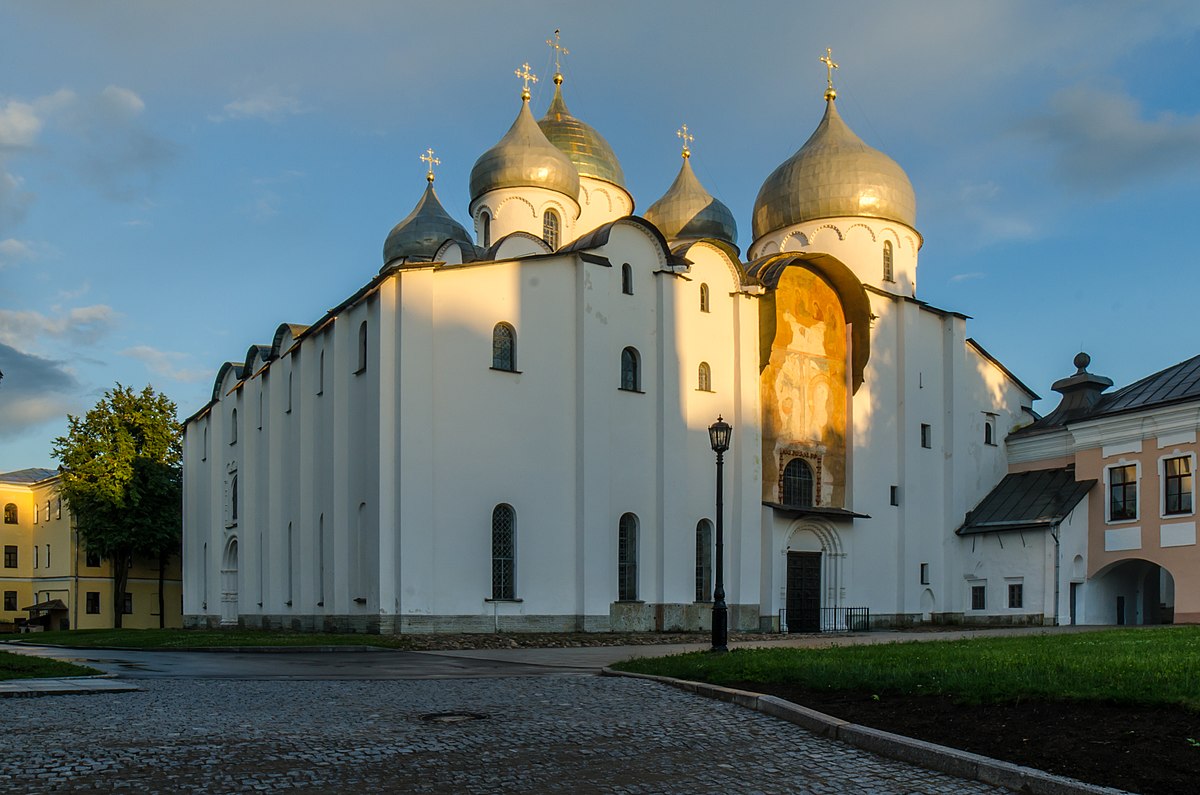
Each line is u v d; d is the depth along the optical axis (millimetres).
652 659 19000
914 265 48062
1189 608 37250
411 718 12281
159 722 11766
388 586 30016
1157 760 9211
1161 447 38812
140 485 61750
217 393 51312
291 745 10430
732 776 9641
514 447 32312
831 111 48562
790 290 40875
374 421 31297
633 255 35875
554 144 47344
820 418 41312
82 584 68188
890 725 11438
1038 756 9758
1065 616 40562
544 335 33406
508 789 8953
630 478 34750
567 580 32656
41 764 9398
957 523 44562
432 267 31469
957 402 45312
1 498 73750
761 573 37938
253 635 32625
